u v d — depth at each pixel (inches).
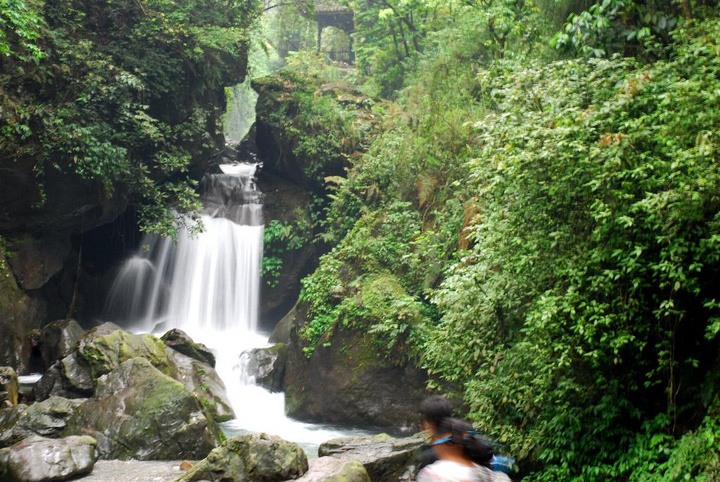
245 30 767.1
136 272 754.2
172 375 492.7
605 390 292.2
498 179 306.0
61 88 585.3
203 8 725.3
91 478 326.3
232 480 300.2
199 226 674.2
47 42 580.7
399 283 518.9
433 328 463.2
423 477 142.6
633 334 276.1
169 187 668.1
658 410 289.1
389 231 555.5
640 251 259.0
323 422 487.2
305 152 718.5
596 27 349.7
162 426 368.8
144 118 613.9
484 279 340.8
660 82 286.4
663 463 261.1
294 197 754.2
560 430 300.0
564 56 409.7
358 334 490.3
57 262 633.6
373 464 331.3
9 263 582.9
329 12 1254.9
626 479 277.4
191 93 719.7
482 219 360.8
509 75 351.6
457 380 406.3
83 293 721.6
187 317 732.0
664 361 268.4
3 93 538.3
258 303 735.1
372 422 468.8
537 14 518.0
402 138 611.8
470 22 642.8
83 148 561.0
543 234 302.2
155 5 679.7
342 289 524.7
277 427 478.9
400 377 470.9
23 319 584.7
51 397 400.5
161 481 323.0
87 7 654.5
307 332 521.3
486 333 335.3
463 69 622.8
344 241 573.0
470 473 141.1
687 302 279.3
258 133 780.6
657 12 346.9
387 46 952.3
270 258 736.3
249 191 783.1
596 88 308.3
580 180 280.1
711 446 243.0
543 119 295.9
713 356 273.6
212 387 514.3
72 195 589.9
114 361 462.3
